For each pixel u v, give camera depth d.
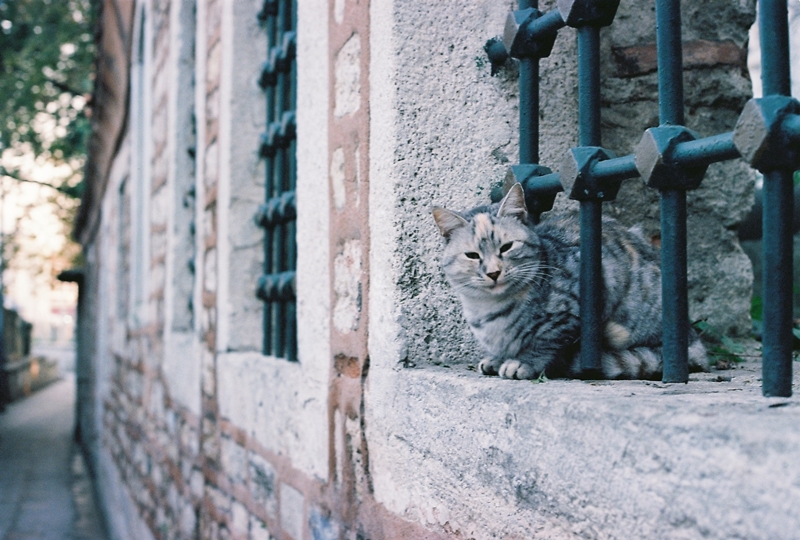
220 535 3.87
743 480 1.02
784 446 0.97
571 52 2.30
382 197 2.15
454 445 1.75
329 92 2.54
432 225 2.13
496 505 1.58
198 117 4.54
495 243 2.00
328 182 2.55
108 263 11.11
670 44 1.60
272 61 3.53
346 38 2.41
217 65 4.12
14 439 16.14
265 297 3.54
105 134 9.64
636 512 1.19
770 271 1.32
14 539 8.26
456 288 2.09
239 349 3.80
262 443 3.19
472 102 2.18
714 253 2.73
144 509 6.57
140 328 7.09
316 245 2.65
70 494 10.91
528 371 1.86
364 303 2.27
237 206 3.81
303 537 2.71
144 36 6.70
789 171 1.30
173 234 5.14
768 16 1.32
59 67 14.43
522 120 2.10
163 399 5.62
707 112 2.71
